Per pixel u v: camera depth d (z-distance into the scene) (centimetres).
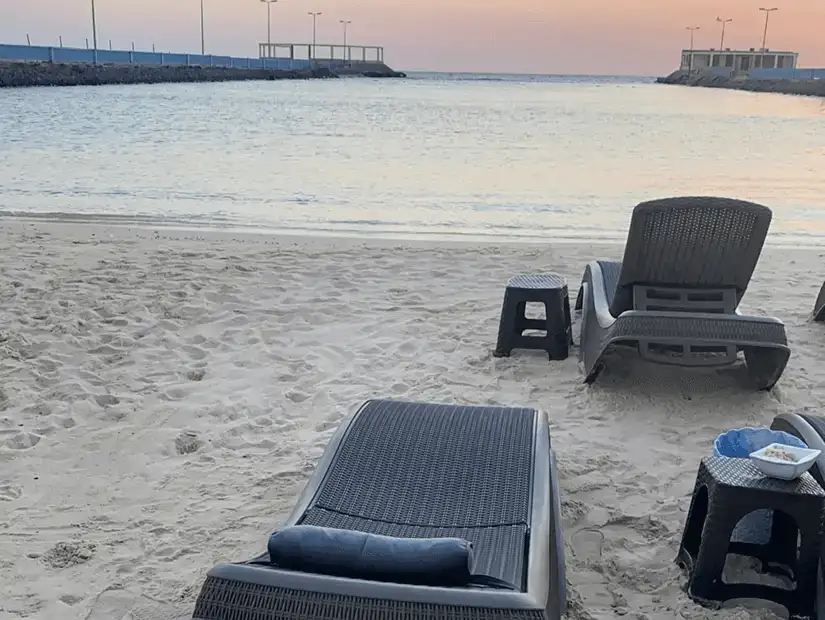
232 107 3797
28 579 293
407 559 190
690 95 7256
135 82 7050
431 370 502
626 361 502
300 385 478
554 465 294
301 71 11038
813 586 261
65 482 365
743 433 304
